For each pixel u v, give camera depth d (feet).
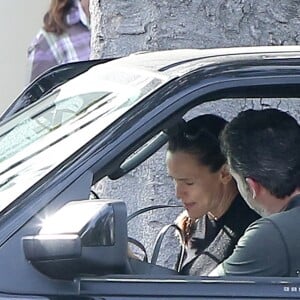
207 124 46.73
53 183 34.71
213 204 46.96
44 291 33.55
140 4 64.69
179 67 38.11
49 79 50.47
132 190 57.82
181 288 34.60
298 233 39.11
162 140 49.37
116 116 36.24
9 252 33.53
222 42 64.23
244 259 39.01
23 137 40.22
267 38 64.95
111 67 42.57
